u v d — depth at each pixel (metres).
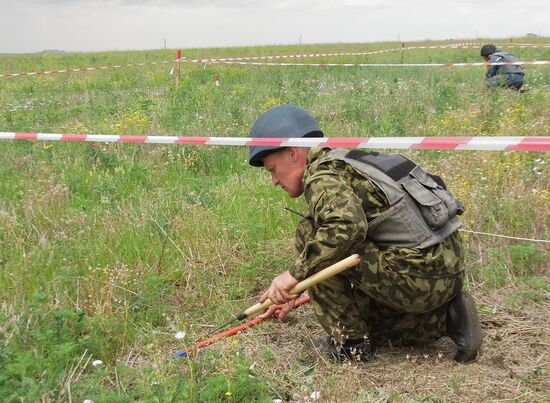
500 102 9.51
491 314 4.02
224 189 6.24
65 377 3.24
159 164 7.33
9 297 4.09
